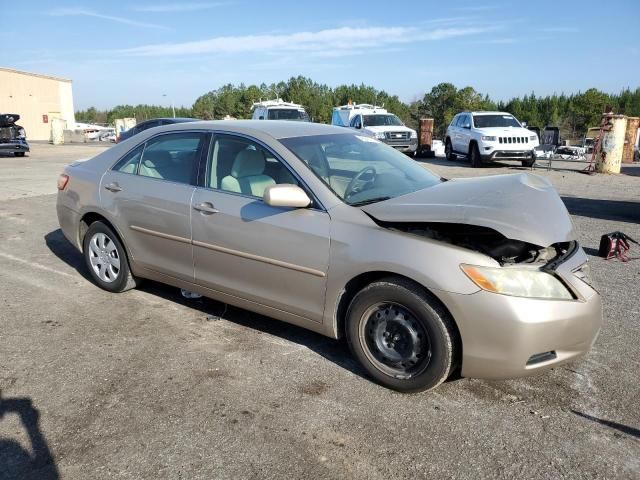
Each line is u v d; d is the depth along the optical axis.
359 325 3.41
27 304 4.72
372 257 3.25
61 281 5.36
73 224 5.14
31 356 3.76
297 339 4.08
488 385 3.42
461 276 3.02
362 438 2.87
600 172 15.61
